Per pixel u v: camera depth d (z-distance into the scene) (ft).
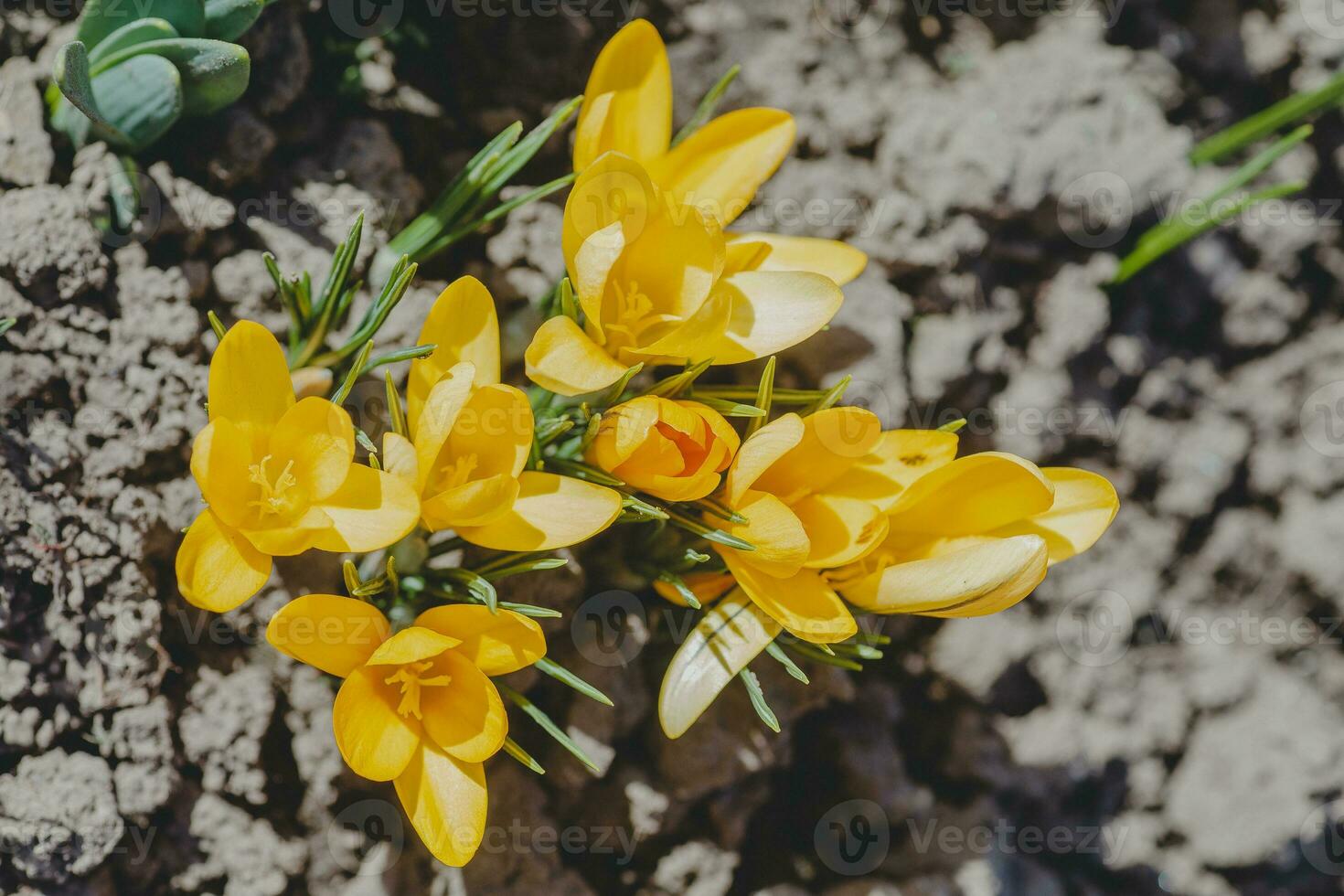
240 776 1.61
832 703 1.77
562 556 1.66
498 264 1.71
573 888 1.67
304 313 1.60
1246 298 1.91
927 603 1.55
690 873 1.71
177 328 1.61
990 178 1.79
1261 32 1.94
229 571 1.48
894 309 1.76
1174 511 1.88
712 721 1.69
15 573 1.55
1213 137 1.94
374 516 1.49
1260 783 1.87
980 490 1.56
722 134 1.62
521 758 1.54
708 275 1.55
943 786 1.80
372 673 1.51
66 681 1.56
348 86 1.70
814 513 1.58
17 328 1.57
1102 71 1.85
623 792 1.68
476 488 1.48
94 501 1.58
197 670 1.61
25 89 1.61
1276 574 1.92
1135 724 1.85
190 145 1.64
